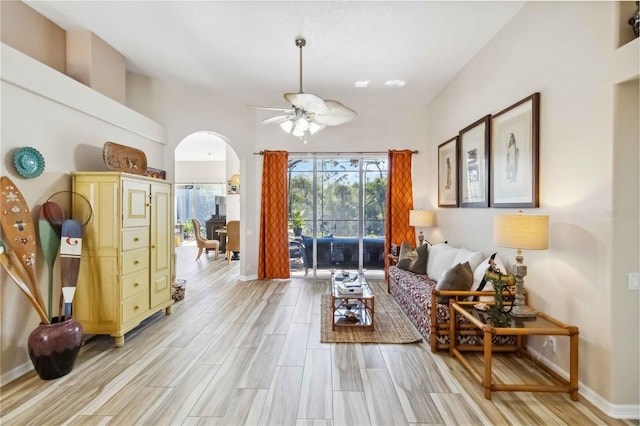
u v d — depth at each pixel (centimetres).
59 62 342
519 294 254
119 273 300
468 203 399
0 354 238
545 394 227
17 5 298
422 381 244
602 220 211
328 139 577
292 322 369
